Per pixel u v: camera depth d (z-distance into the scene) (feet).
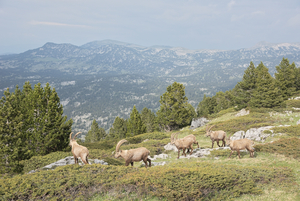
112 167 35.81
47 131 80.64
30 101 83.35
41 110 82.89
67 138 86.22
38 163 59.21
